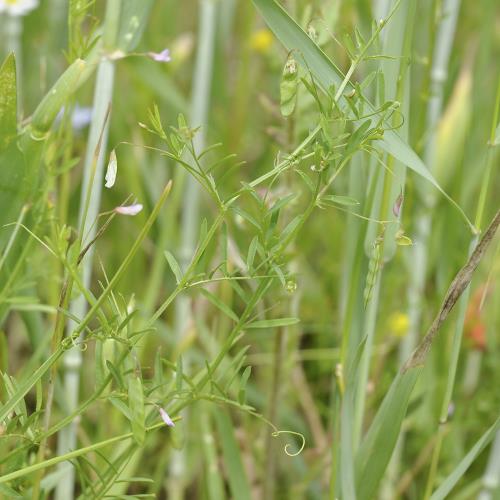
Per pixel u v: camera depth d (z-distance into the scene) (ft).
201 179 1.16
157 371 1.23
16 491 1.23
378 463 1.30
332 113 1.20
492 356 1.69
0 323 1.36
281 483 1.68
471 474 1.63
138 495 1.23
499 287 1.71
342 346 1.33
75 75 1.26
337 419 1.34
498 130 1.26
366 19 1.39
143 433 1.16
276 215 1.18
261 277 1.18
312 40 1.21
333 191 1.64
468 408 1.68
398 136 1.23
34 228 1.32
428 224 1.62
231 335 1.21
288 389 1.73
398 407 1.27
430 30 1.46
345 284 1.43
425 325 1.65
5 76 1.25
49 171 1.33
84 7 1.25
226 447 1.40
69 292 1.20
